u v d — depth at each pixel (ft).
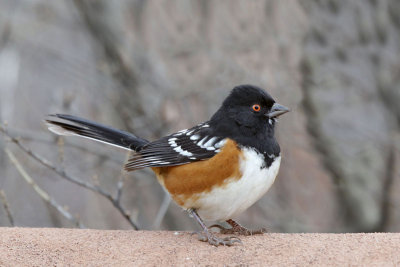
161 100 43.68
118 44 45.50
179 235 20.72
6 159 40.60
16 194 43.62
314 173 42.63
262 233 21.49
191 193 21.21
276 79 41.06
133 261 18.54
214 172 20.72
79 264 18.43
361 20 41.55
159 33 44.93
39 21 46.96
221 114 21.72
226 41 43.19
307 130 41.86
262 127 21.39
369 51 41.55
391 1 41.45
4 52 47.34
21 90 48.85
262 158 21.11
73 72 46.21
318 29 41.83
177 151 21.39
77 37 49.93
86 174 42.96
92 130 25.03
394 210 42.06
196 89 42.22
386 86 41.37
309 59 41.70
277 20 42.68
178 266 18.20
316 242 19.35
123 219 44.88
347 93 41.57
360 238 19.44
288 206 41.86
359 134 41.22
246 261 18.29
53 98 43.75
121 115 44.09
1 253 19.01
